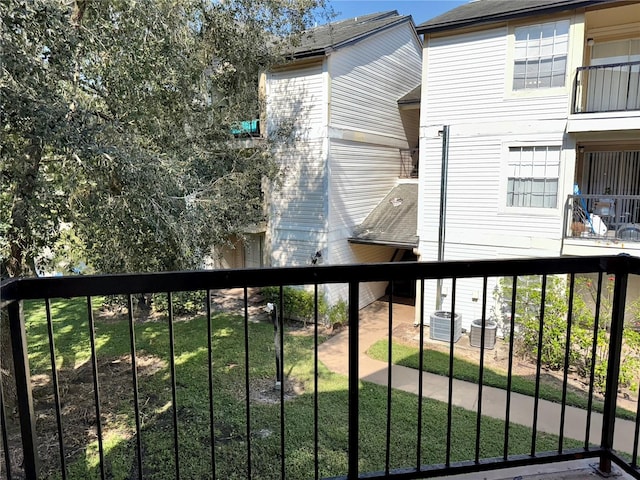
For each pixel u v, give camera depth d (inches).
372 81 443.5
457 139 355.9
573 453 75.7
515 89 328.8
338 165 401.7
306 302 385.1
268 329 358.6
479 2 379.9
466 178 354.9
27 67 157.6
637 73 334.6
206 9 270.7
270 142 351.3
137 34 205.9
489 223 349.1
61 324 367.9
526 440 184.9
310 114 390.6
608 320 266.2
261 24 305.1
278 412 209.8
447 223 365.7
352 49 406.9
